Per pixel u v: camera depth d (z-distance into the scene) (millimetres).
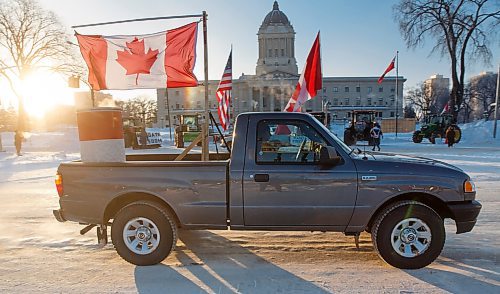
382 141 30500
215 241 5250
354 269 4227
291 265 4367
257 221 4316
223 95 15141
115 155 4805
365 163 4246
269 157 4312
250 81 99625
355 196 4191
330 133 4418
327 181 4188
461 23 31859
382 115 101750
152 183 4359
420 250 4156
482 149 21312
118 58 6469
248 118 4387
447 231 5547
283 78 98000
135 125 29531
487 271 4125
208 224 4383
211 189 4309
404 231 4203
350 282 3889
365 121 31531
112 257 4719
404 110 103062
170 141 34531
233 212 4297
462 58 32875
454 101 33188
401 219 4172
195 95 103562
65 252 4918
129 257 4395
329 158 4098
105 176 4438
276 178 4211
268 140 4344
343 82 103062
